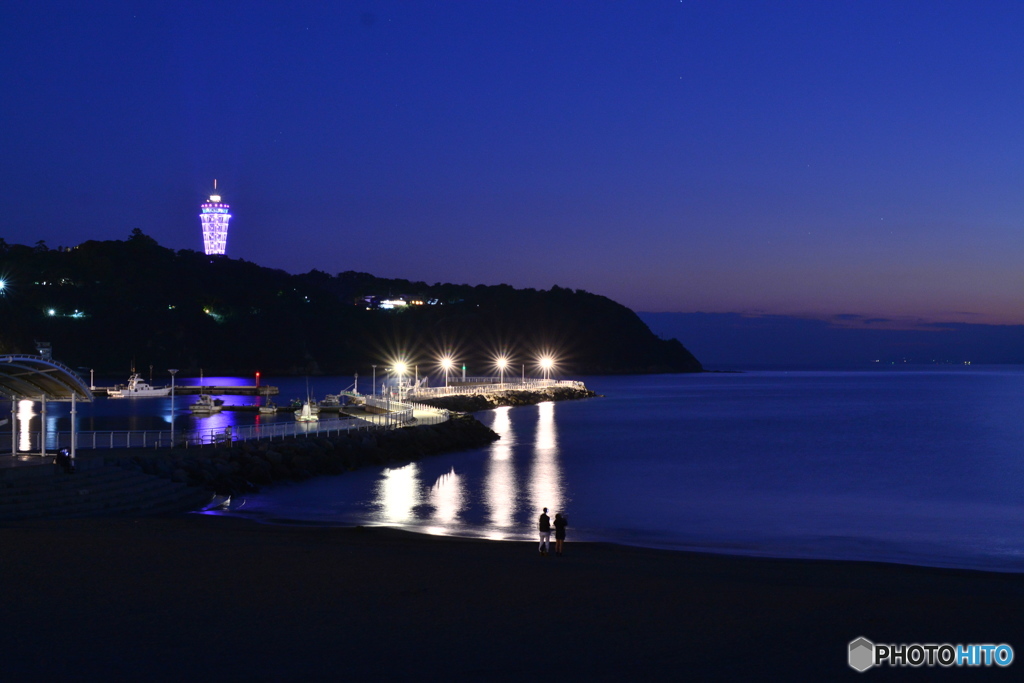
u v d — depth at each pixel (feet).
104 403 521.24
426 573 69.56
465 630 52.60
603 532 121.29
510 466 204.74
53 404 497.46
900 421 396.98
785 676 45.09
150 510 115.03
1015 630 55.47
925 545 114.32
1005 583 84.23
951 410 490.08
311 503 138.92
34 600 57.41
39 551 73.72
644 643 50.60
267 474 155.12
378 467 195.42
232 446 161.99
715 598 63.00
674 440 290.15
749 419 406.62
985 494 164.86
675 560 92.32
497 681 43.01
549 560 83.61
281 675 43.27
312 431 201.16
